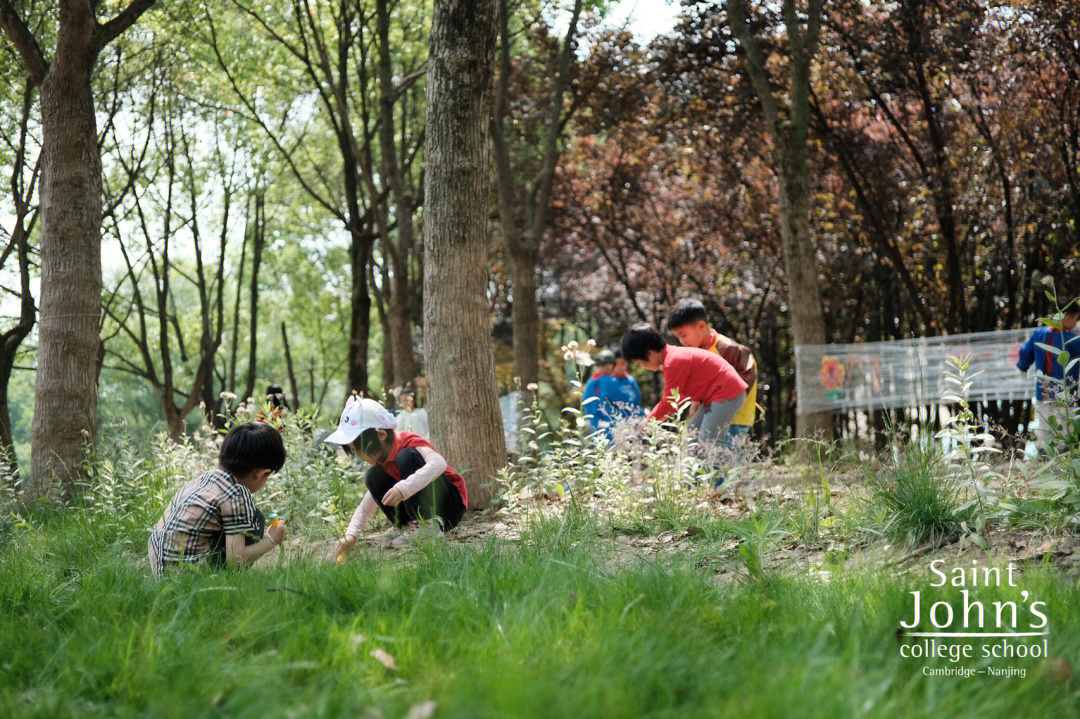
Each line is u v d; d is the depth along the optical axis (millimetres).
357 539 6258
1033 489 5398
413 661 2852
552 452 7586
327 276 39781
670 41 18406
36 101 17219
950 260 18578
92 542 6691
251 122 23500
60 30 10180
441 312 7914
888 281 21312
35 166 15531
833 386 13086
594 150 24766
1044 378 5379
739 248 23984
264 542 5137
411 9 21156
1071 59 16172
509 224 18625
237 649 3119
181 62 20422
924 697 2463
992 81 17281
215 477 5086
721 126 19375
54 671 3027
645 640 2834
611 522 6250
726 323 26500
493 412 7910
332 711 2369
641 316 26641
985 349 10703
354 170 22547
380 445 6086
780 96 19172
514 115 20734
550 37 19750
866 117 19641
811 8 16062
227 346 39812
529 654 2750
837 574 4152
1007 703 2463
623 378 11133
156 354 37812
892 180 19875
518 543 5238
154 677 2754
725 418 7793
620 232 26250
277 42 20719
